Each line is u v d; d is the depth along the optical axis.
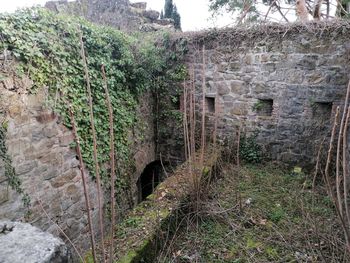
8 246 1.22
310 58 4.38
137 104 5.27
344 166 1.58
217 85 5.32
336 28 4.09
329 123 4.44
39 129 3.23
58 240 1.31
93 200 4.11
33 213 3.21
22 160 3.04
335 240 2.70
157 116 5.95
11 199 2.94
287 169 4.88
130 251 2.35
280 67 4.65
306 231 2.91
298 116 4.67
